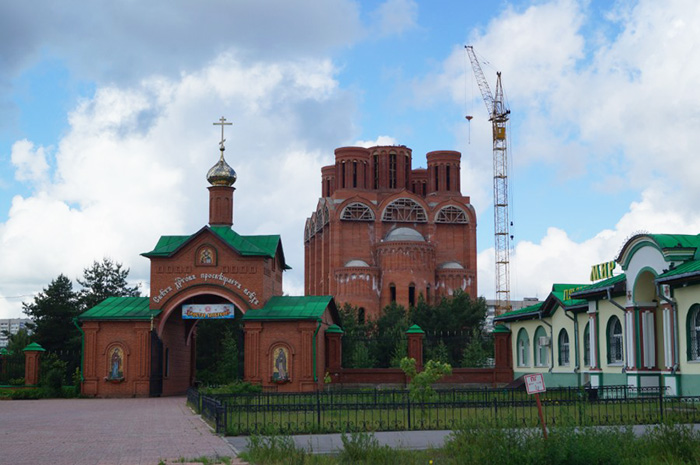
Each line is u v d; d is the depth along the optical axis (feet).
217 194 193.57
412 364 120.37
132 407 136.56
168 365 187.83
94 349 176.14
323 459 62.18
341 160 442.09
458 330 335.67
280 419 85.61
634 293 124.67
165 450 70.64
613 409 88.69
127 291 312.91
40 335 263.08
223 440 78.13
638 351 123.13
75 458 65.67
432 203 441.27
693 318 111.65
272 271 191.11
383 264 410.72
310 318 170.81
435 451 65.26
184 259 179.83
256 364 171.42
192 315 179.32
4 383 198.08
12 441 79.25
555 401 93.71
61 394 175.42
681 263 114.21
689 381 111.04
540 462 55.16
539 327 176.14
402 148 461.37
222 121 198.08
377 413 100.17
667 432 61.00
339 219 424.46
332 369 184.03
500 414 89.30
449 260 435.94
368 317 385.70
